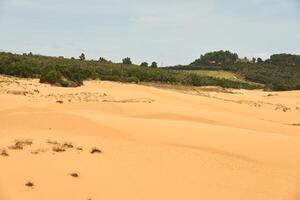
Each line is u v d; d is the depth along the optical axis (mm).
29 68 81562
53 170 17922
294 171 20750
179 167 20016
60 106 40594
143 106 44250
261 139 27500
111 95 60188
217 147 24641
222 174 19406
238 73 196000
